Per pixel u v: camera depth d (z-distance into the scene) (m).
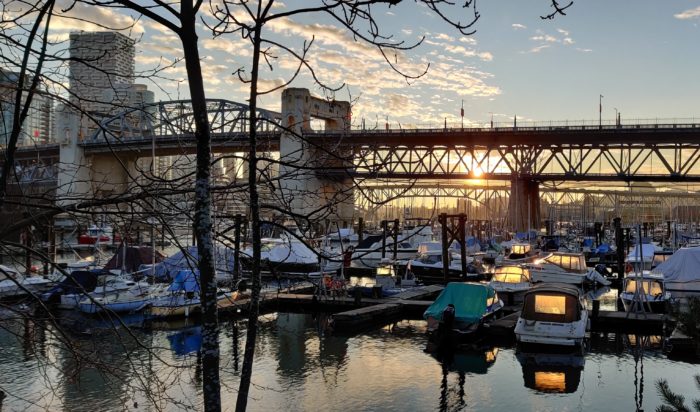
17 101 6.07
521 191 103.38
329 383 22.77
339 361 25.92
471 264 53.97
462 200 145.62
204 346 5.34
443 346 28.16
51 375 21.25
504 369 24.80
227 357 26.11
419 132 100.38
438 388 22.34
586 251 76.81
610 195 158.75
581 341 26.22
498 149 102.19
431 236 69.44
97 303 7.06
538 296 27.56
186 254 6.88
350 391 21.83
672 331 27.81
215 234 7.42
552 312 27.17
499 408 20.30
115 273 38.78
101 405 18.59
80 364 7.54
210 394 5.30
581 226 129.00
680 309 10.96
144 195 6.39
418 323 34.44
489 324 29.86
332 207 7.05
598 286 50.88
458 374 24.06
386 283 43.97
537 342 26.66
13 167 6.96
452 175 104.50
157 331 30.23
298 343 29.11
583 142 97.81
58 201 7.50
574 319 26.86
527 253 70.06
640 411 20.02
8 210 7.32
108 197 6.74
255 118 6.34
